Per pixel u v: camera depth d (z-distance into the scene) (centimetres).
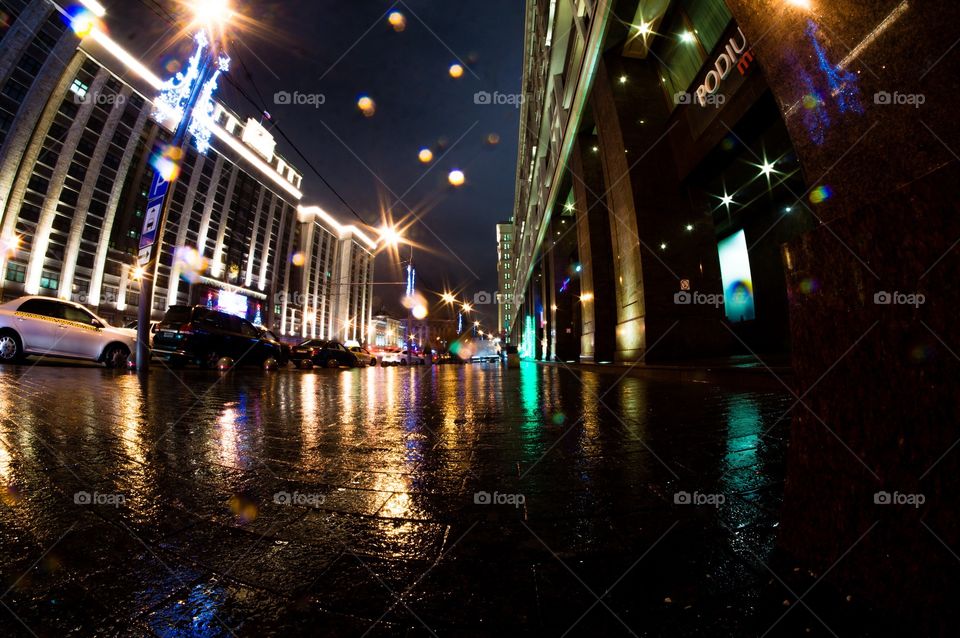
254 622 83
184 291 4994
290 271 7038
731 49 742
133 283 4397
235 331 1113
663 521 132
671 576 99
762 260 1062
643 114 1016
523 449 230
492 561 108
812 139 107
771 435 254
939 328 73
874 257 86
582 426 296
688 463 198
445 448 234
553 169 1759
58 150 3822
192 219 5100
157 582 98
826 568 93
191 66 880
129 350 928
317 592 94
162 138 4678
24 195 3628
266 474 184
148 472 184
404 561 108
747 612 84
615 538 121
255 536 123
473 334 7031
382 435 270
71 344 816
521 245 3603
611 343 1253
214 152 5397
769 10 121
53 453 210
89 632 80
